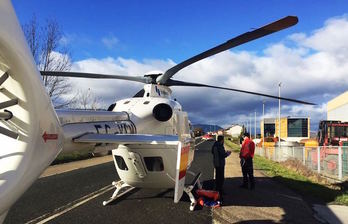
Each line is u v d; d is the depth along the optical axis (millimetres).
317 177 14812
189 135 10531
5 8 3039
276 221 7684
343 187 12719
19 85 3303
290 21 4910
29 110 3438
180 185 5961
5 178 3287
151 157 8375
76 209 8453
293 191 11391
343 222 7668
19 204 8898
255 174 15727
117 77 8695
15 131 3529
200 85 8852
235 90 8719
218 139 10203
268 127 66562
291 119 58375
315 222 7652
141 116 8141
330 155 15914
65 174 15281
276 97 9000
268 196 10398
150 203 9133
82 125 6043
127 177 8836
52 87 20953
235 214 8211
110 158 25109
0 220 3572
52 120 3855
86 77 8375
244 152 11797
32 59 3404
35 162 3541
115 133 6805
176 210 8461
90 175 14953
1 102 3348
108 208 8594
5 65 3180
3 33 2961
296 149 21828
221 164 10016
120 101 8766
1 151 3492
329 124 29266
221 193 9961
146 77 8930
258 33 5336
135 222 7414
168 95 9375
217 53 6387
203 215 8055
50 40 35281
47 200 9445
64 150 5535
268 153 30719
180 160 5969
